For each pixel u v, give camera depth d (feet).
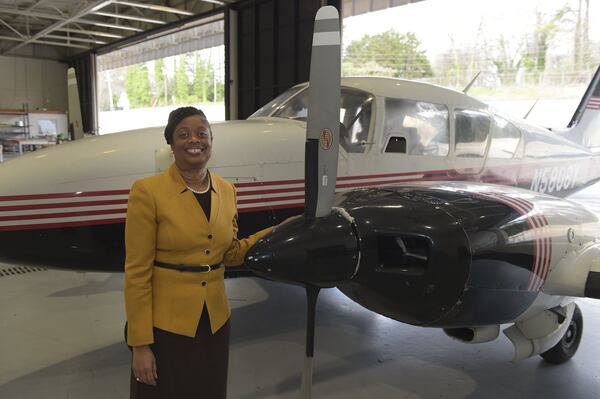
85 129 63.16
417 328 11.63
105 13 41.78
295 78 31.17
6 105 63.52
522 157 14.66
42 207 8.50
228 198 5.60
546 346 8.64
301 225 6.45
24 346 10.40
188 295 5.16
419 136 12.09
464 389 8.79
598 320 12.40
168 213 4.99
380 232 6.59
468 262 6.79
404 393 8.60
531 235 7.38
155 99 83.30
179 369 5.23
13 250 8.61
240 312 12.69
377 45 51.08
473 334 7.80
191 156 5.09
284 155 10.22
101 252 8.98
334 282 6.44
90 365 9.55
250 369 9.41
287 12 31.17
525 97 48.32
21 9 45.01
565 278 7.68
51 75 66.08
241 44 34.81
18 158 9.10
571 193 17.28
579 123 18.70
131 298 4.99
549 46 47.21
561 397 8.57
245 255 6.27
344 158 10.88
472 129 13.21
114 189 8.85
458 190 7.84
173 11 37.73
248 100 34.88
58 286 14.71
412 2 30.55
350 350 10.36
